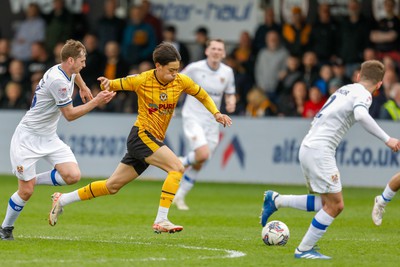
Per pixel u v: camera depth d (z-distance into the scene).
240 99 61.44
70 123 60.25
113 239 30.92
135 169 30.20
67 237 31.34
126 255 26.61
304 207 29.83
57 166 29.47
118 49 64.06
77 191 30.33
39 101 28.81
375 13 65.44
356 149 56.84
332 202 26.53
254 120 58.31
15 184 55.19
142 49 64.38
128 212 41.44
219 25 68.25
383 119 56.34
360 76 27.39
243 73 61.91
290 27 63.16
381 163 56.53
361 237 33.19
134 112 61.84
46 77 28.61
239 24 68.00
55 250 27.36
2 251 26.86
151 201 47.19
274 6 67.19
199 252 27.64
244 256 26.86
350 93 26.94
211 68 44.56
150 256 26.48
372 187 56.69
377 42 62.00
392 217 41.34
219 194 52.44
